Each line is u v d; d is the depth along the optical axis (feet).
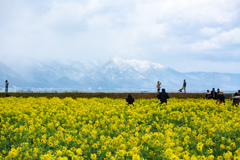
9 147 35.73
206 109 73.10
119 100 100.58
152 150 30.91
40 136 38.83
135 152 27.99
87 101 90.89
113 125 43.19
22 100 90.07
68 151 29.76
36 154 29.73
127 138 36.55
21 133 38.34
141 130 43.09
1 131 40.04
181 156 30.07
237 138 37.09
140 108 64.90
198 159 28.12
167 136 34.99
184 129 41.47
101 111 62.90
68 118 51.47
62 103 79.71
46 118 52.49
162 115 56.39
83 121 50.21
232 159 31.32
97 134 39.50
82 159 28.17
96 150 32.48
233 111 67.41
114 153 30.83
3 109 59.41
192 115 58.59
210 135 39.55
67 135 36.60
